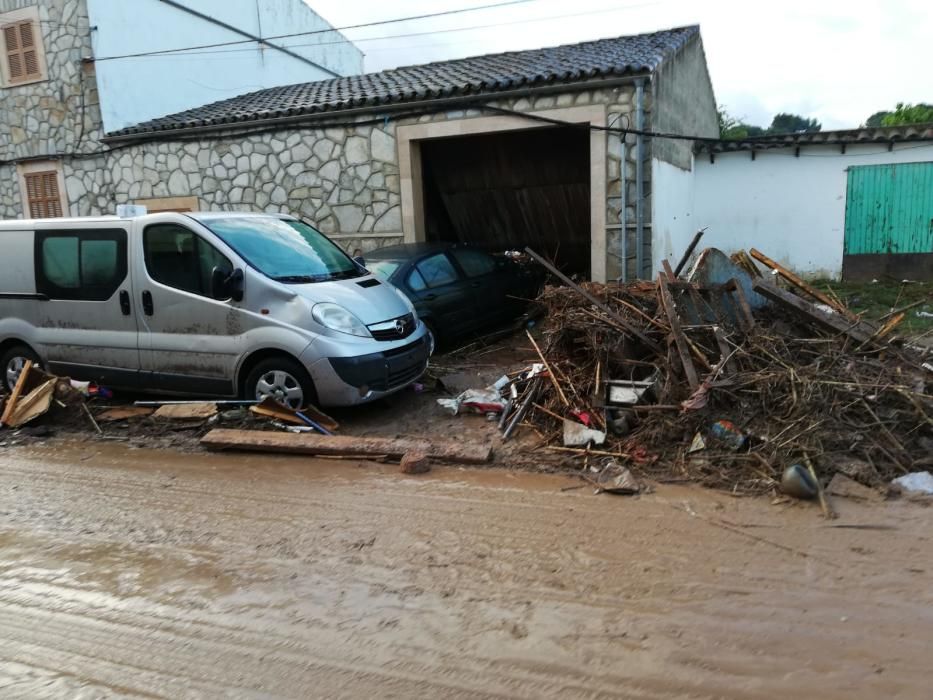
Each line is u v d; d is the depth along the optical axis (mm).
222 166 12469
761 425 5078
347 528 4234
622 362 5879
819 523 4059
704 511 4281
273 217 7191
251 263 6238
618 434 5398
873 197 13836
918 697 2594
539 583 3508
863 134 13578
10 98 14305
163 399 7066
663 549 3811
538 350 6453
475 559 3779
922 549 3713
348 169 11570
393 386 6371
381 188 11422
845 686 2664
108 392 7051
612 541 3926
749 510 4270
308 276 6445
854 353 6078
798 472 4398
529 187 12711
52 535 4301
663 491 4617
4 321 7312
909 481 4516
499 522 4234
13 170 14617
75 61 13516
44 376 6875
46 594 3604
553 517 4277
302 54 20109
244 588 3576
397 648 3021
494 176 12656
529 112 10227
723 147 14406
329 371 5934
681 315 6188
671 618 3152
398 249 9328
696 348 5789
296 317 6004
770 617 3133
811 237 14391
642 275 10008
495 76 10961
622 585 3451
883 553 3684
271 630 3199
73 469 5500
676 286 6250
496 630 3117
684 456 4988
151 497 4859
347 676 2852
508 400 6332
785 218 14484
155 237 6547
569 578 3541
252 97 15500
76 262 6906
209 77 16281
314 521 4355
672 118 11492
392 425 6262
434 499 4629
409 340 6559
